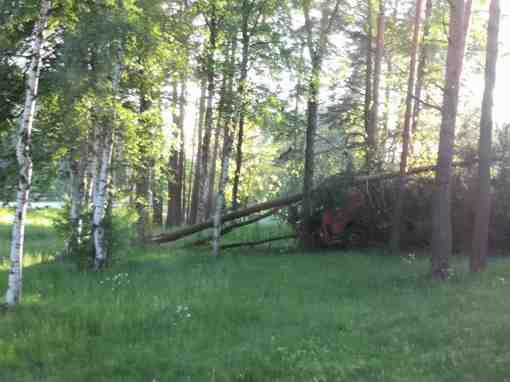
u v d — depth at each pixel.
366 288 11.96
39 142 12.17
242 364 7.11
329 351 7.45
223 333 8.55
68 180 18.05
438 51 23.84
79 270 14.34
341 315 9.39
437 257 12.86
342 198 19.56
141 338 8.36
